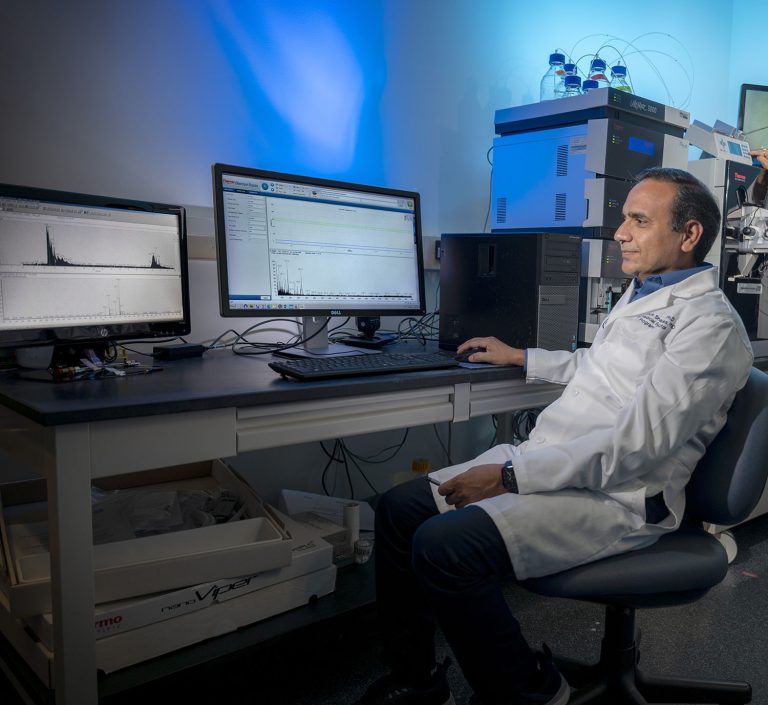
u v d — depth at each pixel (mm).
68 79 1736
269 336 2146
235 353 1839
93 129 1786
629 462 1199
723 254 2207
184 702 1480
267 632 1471
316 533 1716
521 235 1801
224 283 1619
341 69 2256
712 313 1281
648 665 1653
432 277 2578
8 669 1448
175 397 1185
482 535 1185
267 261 1700
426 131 2518
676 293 1371
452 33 2553
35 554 1330
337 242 1827
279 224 1720
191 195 1969
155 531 1564
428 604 1388
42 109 1707
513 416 2508
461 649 1225
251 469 2178
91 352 1549
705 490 1302
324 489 2361
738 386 1263
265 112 2092
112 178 1828
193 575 1387
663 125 2340
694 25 3477
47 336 1457
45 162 1725
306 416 1371
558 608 1946
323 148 2238
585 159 2174
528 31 2807
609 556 1236
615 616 1417
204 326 2008
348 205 1845
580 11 2996
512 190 2410
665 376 1224
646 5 3260
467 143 2656
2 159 1664
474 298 1912
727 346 1241
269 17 2070
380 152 2391
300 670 1620
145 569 1329
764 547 2375
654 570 1209
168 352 1737
